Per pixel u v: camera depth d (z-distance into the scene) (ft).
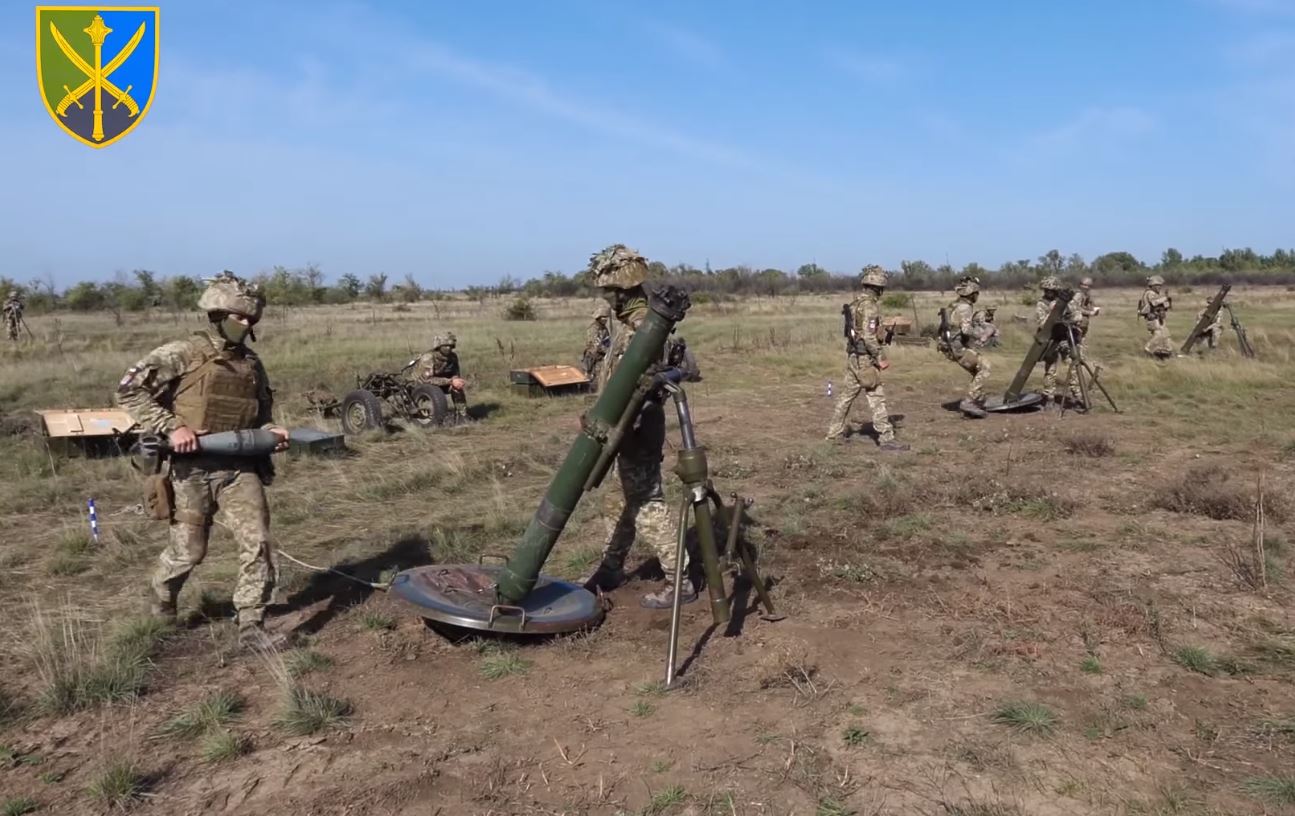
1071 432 34.35
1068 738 11.53
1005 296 149.69
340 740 11.91
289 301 181.88
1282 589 16.63
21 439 34.73
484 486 26.84
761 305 152.66
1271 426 34.17
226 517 15.08
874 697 12.76
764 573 18.08
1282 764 10.78
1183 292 172.14
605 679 13.58
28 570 19.11
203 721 12.29
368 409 36.73
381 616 16.14
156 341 83.46
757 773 10.86
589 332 50.24
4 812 10.27
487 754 11.49
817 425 37.65
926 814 9.96
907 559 18.93
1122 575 17.66
